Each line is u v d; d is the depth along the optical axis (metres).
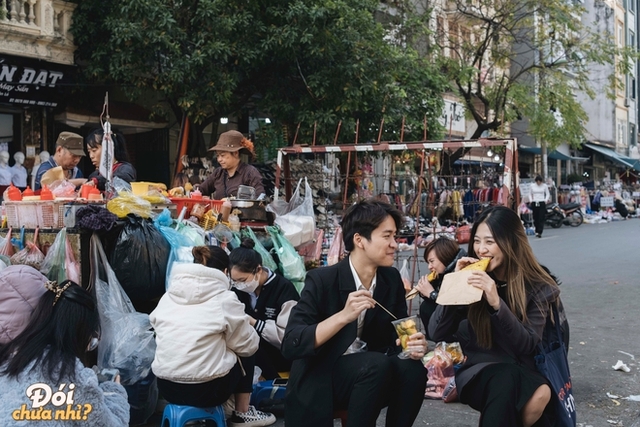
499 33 21.08
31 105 12.23
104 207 4.46
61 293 2.59
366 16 13.58
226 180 6.84
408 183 9.77
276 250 5.73
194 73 12.28
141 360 4.20
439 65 19.39
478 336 3.24
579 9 21.50
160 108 13.67
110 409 2.73
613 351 6.28
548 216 23.72
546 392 3.10
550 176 34.53
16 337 2.54
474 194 9.43
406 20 17.92
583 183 34.38
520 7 20.22
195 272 3.96
